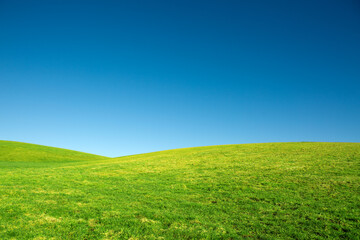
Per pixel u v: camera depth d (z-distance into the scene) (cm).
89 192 1941
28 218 1307
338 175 2170
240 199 1705
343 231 1140
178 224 1277
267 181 2158
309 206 1480
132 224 1267
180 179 2452
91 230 1195
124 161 4275
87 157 6788
